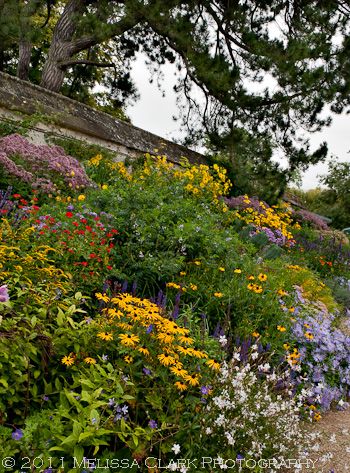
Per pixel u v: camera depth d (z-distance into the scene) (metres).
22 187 7.11
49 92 14.00
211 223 6.89
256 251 7.72
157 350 2.99
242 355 3.84
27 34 15.85
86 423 2.35
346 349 5.19
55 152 8.48
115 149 14.35
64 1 23.38
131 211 6.00
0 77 12.98
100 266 4.74
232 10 15.37
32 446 2.25
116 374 2.74
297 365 3.90
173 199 7.78
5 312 2.68
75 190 7.91
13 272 3.43
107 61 25.30
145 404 2.80
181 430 2.69
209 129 17.83
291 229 13.04
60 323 2.88
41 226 4.79
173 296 4.79
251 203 11.92
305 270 7.50
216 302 4.74
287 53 14.36
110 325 3.08
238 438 2.93
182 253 5.54
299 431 3.47
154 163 11.04
